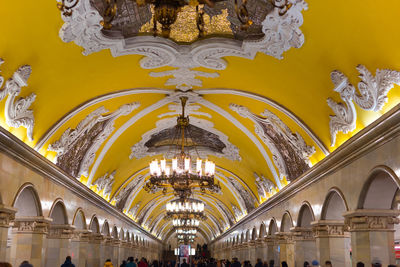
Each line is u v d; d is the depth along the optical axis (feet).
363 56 24.68
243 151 56.75
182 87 40.60
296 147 40.73
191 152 64.28
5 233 27.48
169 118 50.29
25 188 31.24
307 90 32.40
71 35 26.66
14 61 25.70
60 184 40.22
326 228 37.17
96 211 57.47
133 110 44.83
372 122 24.68
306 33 26.35
